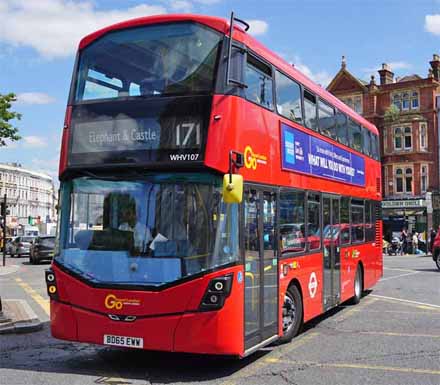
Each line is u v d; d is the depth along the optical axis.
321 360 7.99
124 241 7.14
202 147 6.95
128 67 7.54
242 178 6.82
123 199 7.27
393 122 47.00
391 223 46.53
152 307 6.81
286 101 9.25
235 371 7.40
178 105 7.15
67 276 7.30
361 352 8.48
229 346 6.74
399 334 9.90
